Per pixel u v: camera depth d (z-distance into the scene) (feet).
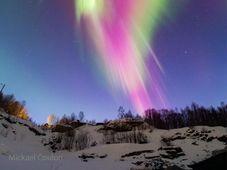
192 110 211.82
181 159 98.27
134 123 184.55
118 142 147.54
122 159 100.99
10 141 111.45
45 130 171.94
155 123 204.74
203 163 41.63
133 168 67.21
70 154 117.91
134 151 111.45
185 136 144.66
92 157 108.17
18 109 207.21
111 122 189.06
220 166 40.70
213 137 134.10
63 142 142.61
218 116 198.49
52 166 57.06
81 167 62.69
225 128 148.05
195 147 119.24
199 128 150.71
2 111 163.53
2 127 131.03
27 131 147.74
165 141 137.08
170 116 212.02
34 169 50.55
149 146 120.67
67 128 171.01
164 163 68.03
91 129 185.98
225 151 41.42
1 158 59.31
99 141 152.46
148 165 69.05
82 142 145.28
